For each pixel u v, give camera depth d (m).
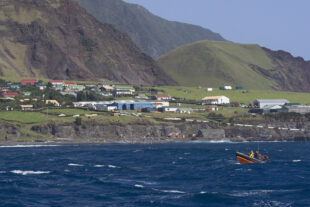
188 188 135.50
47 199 120.38
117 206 112.62
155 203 115.19
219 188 135.25
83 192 128.88
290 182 143.75
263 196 122.75
